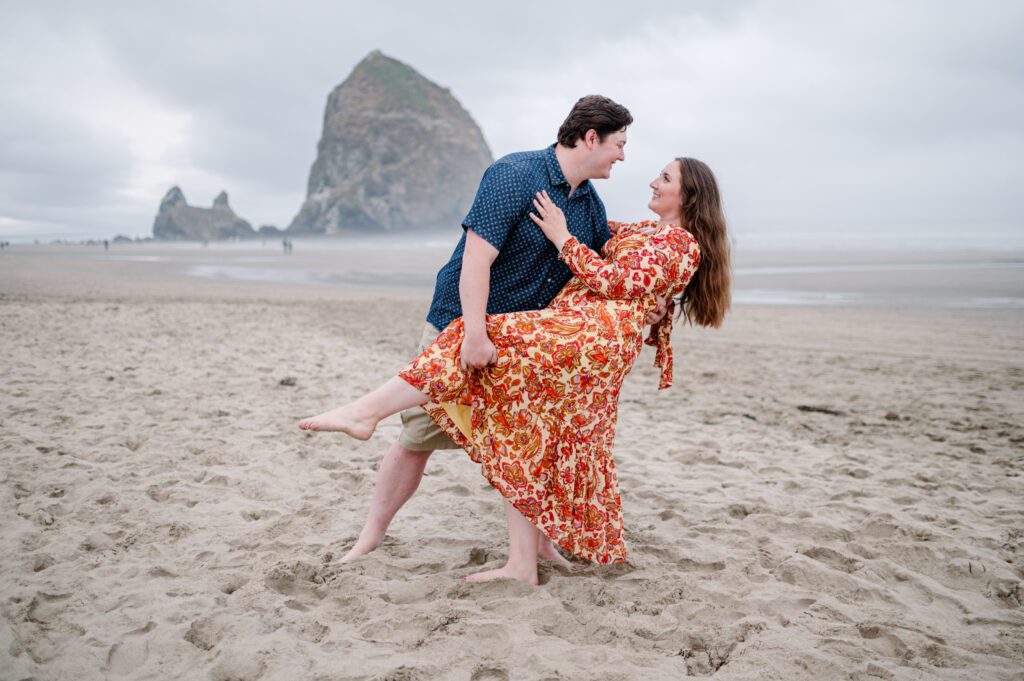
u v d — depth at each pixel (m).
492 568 2.83
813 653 2.24
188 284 24.17
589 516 2.66
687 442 5.15
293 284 25.97
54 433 4.62
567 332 2.50
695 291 2.88
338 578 2.68
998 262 33.88
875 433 5.55
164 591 2.59
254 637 2.28
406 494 2.98
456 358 2.51
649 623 2.45
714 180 2.80
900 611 2.61
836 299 19.11
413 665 2.12
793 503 3.84
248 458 4.33
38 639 2.25
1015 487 4.18
